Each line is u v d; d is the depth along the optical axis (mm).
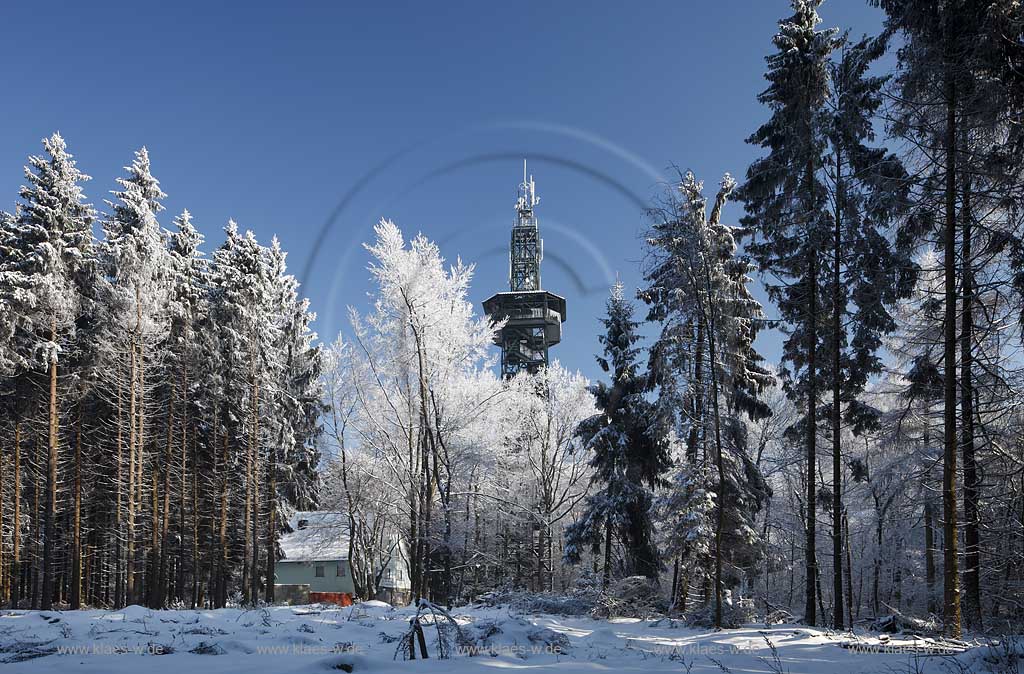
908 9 17016
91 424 40969
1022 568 17484
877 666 9906
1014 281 16719
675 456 32250
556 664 9727
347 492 35094
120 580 43906
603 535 34156
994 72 16047
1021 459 17328
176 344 40938
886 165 20094
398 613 20688
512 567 43281
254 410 37750
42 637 12562
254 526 37156
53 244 35469
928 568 26016
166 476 39594
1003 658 8992
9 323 33000
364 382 33375
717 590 19406
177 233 44531
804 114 22547
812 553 21609
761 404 26516
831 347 22859
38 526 40969
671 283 20891
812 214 21891
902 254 18953
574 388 43875
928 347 19297
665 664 10320
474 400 33469
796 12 23672
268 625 15500
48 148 36969
